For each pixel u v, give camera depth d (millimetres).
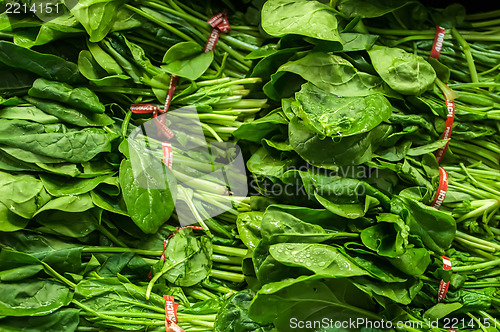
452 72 1073
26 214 963
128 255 1011
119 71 1018
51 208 965
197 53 1055
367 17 1031
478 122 1055
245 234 1013
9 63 975
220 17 1060
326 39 989
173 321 987
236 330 979
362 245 973
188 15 1049
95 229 1008
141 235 1023
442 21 1079
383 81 1015
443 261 999
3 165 971
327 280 964
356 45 1019
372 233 973
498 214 1055
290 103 1007
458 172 1050
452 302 1007
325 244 970
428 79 1020
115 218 1019
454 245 1043
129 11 1025
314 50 1009
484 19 1104
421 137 1025
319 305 973
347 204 990
